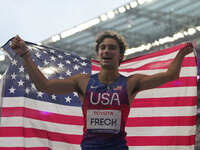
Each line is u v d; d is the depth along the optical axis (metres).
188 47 3.59
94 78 3.52
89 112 3.40
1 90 5.57
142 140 5.64
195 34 29.64
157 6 28.72
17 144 5.39
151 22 30.23
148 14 29.59
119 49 3.59
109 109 3.37
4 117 5.47
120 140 3.37
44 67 5.89
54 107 5.71
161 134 5.59
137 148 5.64
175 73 3.50
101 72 3.50
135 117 5.77
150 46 32.38
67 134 5.64
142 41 32.34
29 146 5.42
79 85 3.54
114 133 3.35
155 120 5.68
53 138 5.57
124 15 29.98
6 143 5.38
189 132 5.51
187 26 29.78
